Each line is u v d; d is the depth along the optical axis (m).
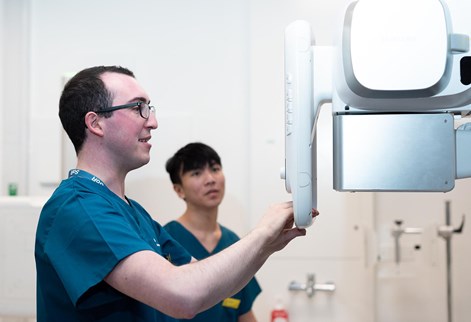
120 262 0.99
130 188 2.31
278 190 2.24
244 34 2.33
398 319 2.26
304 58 0.93
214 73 2.34
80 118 1.16
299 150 0.92
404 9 0.87
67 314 1.11
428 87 0.84
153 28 2.38
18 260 2.02
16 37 2.42
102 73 1.19
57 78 2.41
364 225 2.18
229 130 2.31
